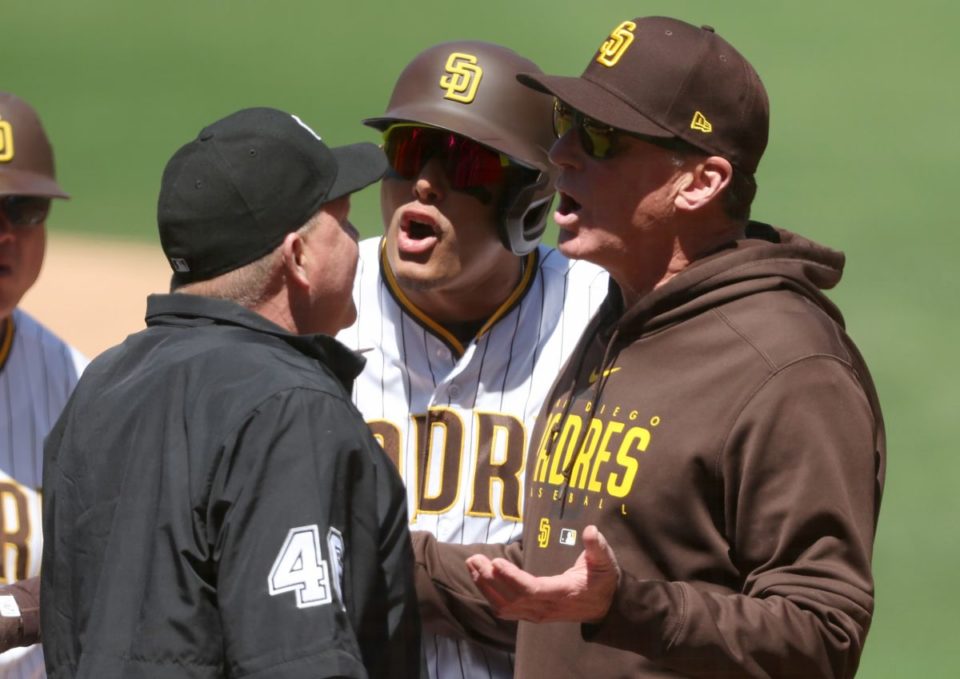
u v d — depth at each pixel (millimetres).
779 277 12328
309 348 11227
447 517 15328
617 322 12781
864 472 11664
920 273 55656
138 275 48500
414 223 15320
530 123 15211
